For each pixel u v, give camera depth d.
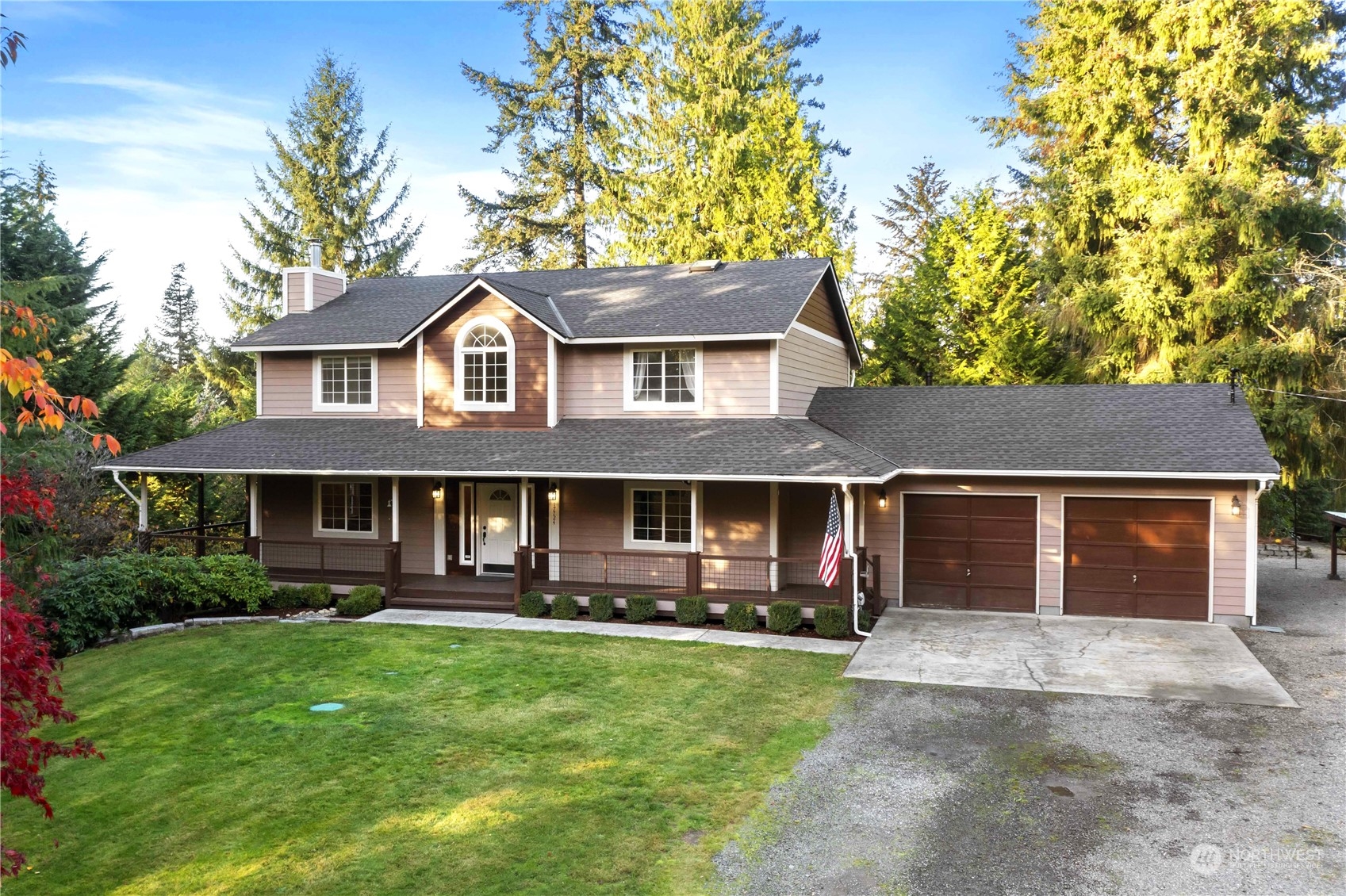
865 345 37.03
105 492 22.38
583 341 19.53
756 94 35.56
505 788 9.15
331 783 9.33
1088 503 17.59
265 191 38.25
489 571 20.73
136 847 7.96
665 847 7.83
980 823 8.28
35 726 6.14
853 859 7.60
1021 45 32.19
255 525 21.08
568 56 37.19
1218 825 8.19
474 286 19.89
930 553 18.53
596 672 13.59
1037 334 29.30
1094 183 27.53
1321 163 26.33
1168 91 27.97
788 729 10.93
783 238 33.31
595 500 19.50
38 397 6.07
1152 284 25.78
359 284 26.20
